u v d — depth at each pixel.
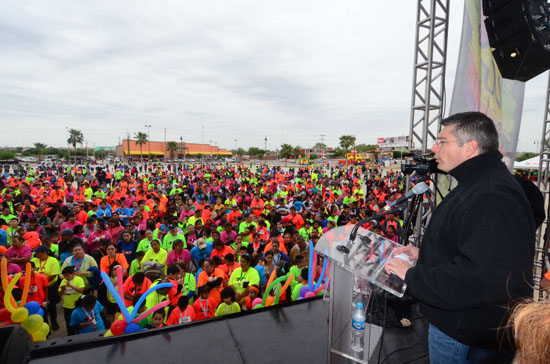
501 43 2.69
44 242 6.27
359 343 1.67
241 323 2.32
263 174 32.00
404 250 1.59
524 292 1.00
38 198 12.20
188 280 5.10
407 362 1.84
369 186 19.81
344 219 9.27
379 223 7.75
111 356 1.90
